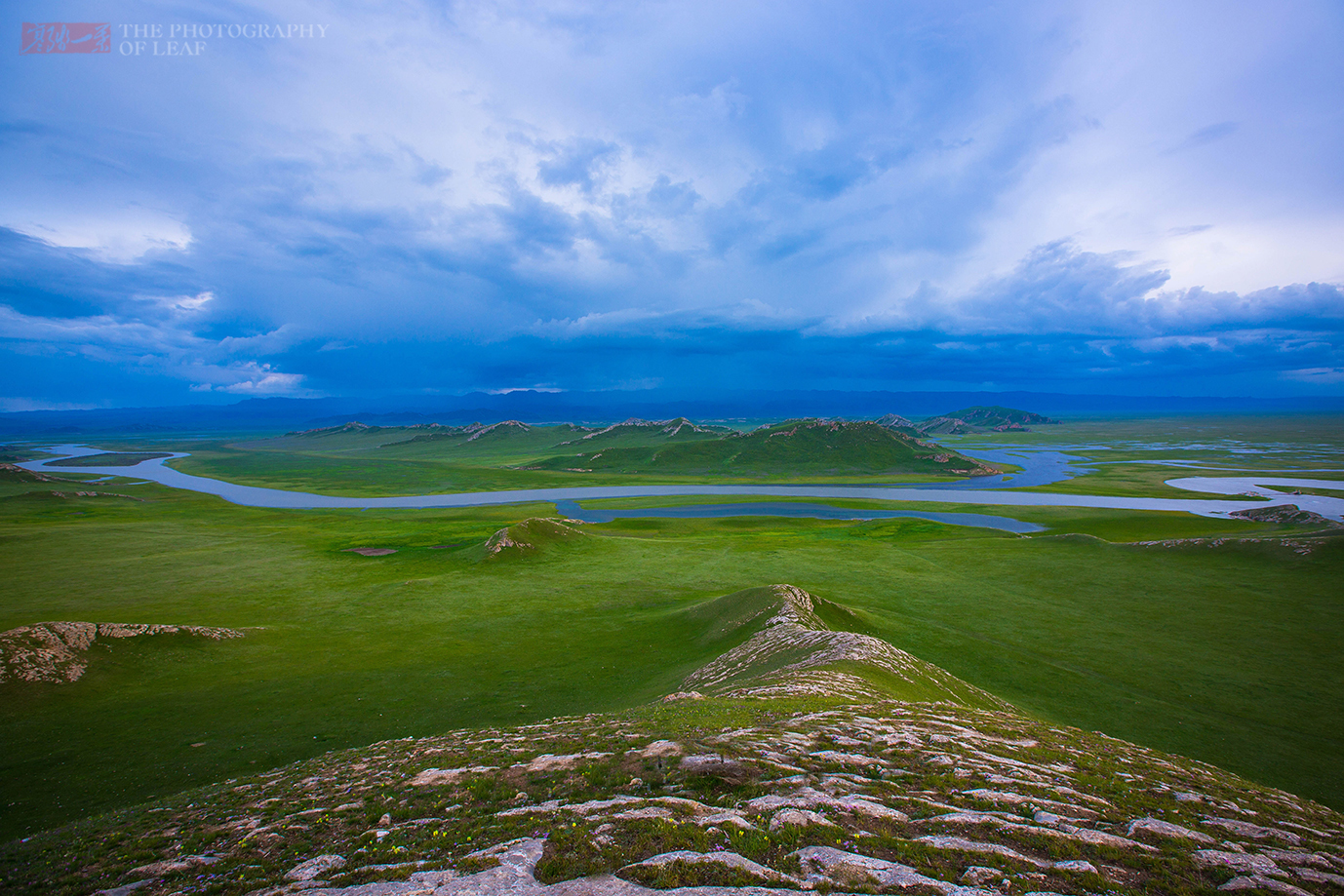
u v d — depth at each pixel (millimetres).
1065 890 13648
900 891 13109
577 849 15023
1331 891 14867
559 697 49625
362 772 25328
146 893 15812
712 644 61500
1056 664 58156
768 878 13430
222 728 43031
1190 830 18031
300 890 14703
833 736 24578
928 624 70125
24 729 42469
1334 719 46469
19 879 17641
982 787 19750
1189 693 51312
